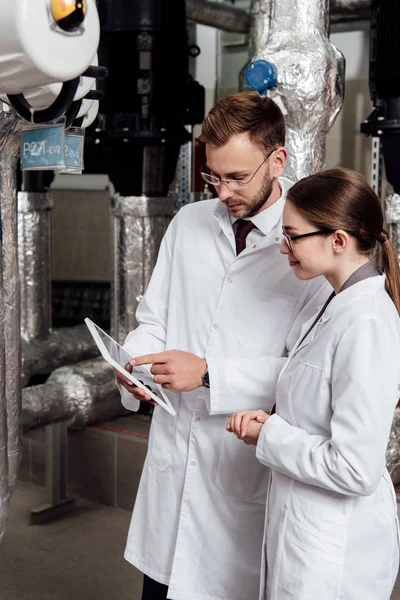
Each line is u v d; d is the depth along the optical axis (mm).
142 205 2900
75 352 3357
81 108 1478
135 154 2828
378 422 1207
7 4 1072
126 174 2883
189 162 3502
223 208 1592
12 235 1940
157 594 1704
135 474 2930
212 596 1612
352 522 1268
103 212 3975
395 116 2443
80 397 2867
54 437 2912
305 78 2119
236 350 1588
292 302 1586
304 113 2162
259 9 2875
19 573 2529
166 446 1652
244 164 1423
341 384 1236
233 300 1593
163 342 1712
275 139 1468
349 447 1205
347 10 3094
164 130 2748
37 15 1086
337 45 3447
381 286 1292
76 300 3963
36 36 1090
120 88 2707
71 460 3080
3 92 1228
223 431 1581
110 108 2744
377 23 2439
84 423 2947
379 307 1253
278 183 1584
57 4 1099
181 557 1604
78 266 4078
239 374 1534
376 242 1322
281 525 1324
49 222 3297
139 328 1728
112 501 3008
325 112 2189
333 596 1252
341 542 1258
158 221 2953
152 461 1681
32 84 1176
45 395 2777
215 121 1424
